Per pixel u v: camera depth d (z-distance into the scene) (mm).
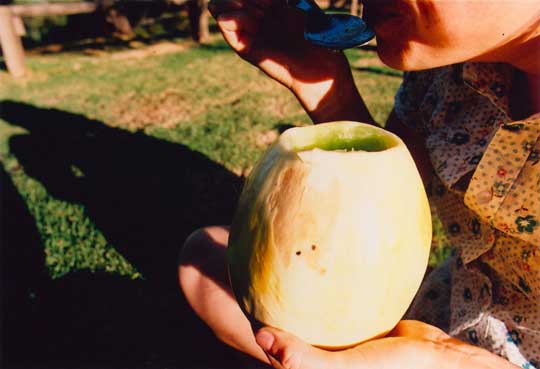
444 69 482
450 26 316
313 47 479
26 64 2473
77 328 716
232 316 504
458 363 326
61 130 1485
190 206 1011
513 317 443
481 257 451
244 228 314
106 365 657
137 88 1914
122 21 3387
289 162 298
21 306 751
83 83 2045
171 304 756
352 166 289
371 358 305
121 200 1039
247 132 1382
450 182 423
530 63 377
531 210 374
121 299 765
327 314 297
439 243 849
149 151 1278
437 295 549
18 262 844
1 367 646
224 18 460
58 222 956
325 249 285
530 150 367
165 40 3068
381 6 333
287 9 461
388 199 290
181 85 1923
